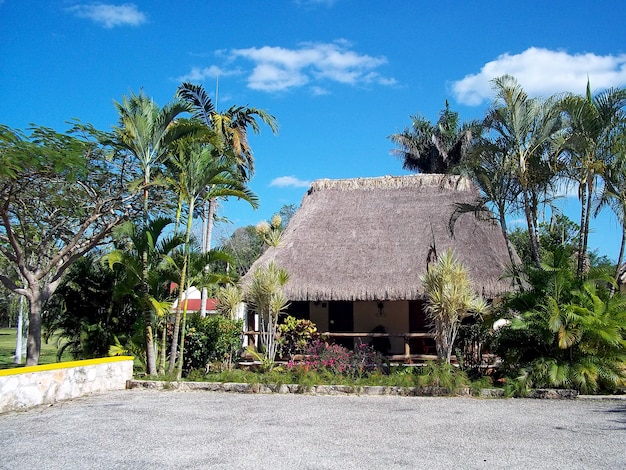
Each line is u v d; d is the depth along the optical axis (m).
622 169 12.95
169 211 18.09
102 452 7.04
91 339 15.55
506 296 12.77
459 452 6.98
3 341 47.75
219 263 23.97
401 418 9.17
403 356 15.26
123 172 16.55
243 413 9.66
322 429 8.32
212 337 14.73
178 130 13.60
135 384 12.73
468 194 19.67
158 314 12.42
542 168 13.54
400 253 17.45
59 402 10.80
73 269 16.33
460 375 12.01
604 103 13.11
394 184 20.78
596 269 12.37
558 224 21.78
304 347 14.88
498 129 13.82
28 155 13.05
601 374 11.30
